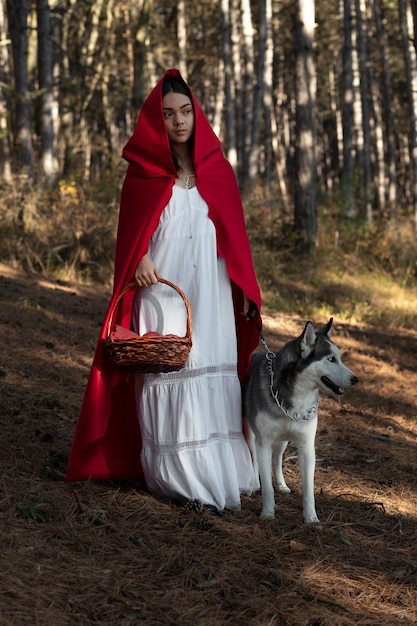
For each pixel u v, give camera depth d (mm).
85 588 3574
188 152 4820
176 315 4668
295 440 4723
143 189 4742
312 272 15539
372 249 17547
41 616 3264
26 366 7250
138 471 5066
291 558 4145
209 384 4711
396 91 46500
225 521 4555
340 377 4500
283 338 10430
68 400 6578
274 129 42719
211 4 33344
